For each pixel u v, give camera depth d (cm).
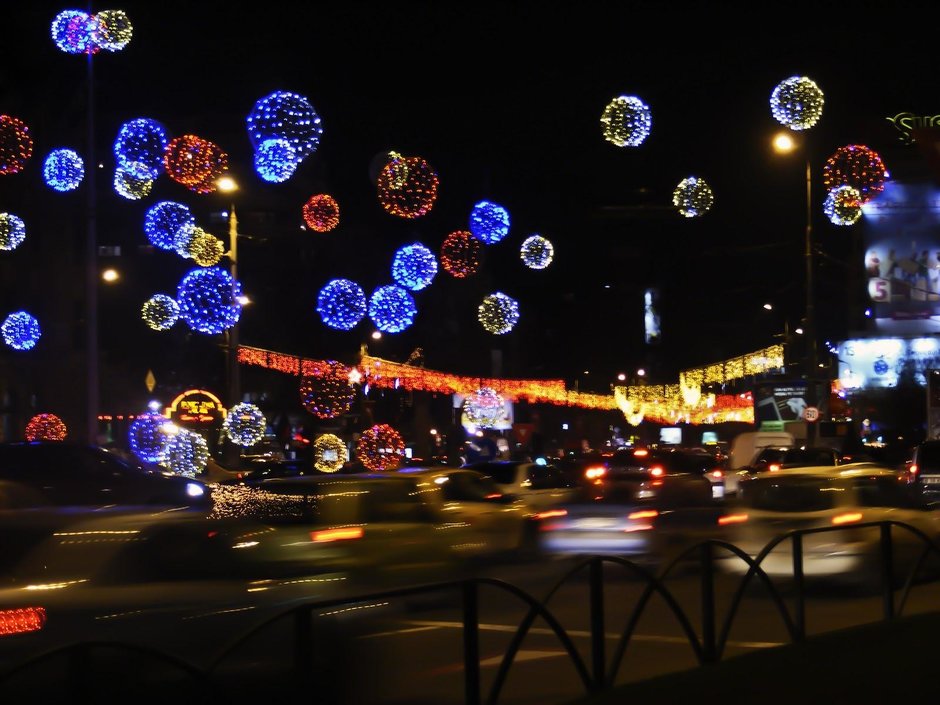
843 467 1571
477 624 695
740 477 3325
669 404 7575
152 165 2288
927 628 1016
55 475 1523
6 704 484
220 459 3803
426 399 5516
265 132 1981
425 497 1306
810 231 3884
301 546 905
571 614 1192
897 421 5800
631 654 1068
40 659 488
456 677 827
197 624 709
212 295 2786
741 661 895
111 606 706
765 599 1179
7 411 5103
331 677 637
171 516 846
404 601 695
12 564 759
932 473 2655
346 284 2744
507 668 731
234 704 587
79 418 5225
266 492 1259
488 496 1527
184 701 538
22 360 5178
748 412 7350
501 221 2462
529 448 5000
